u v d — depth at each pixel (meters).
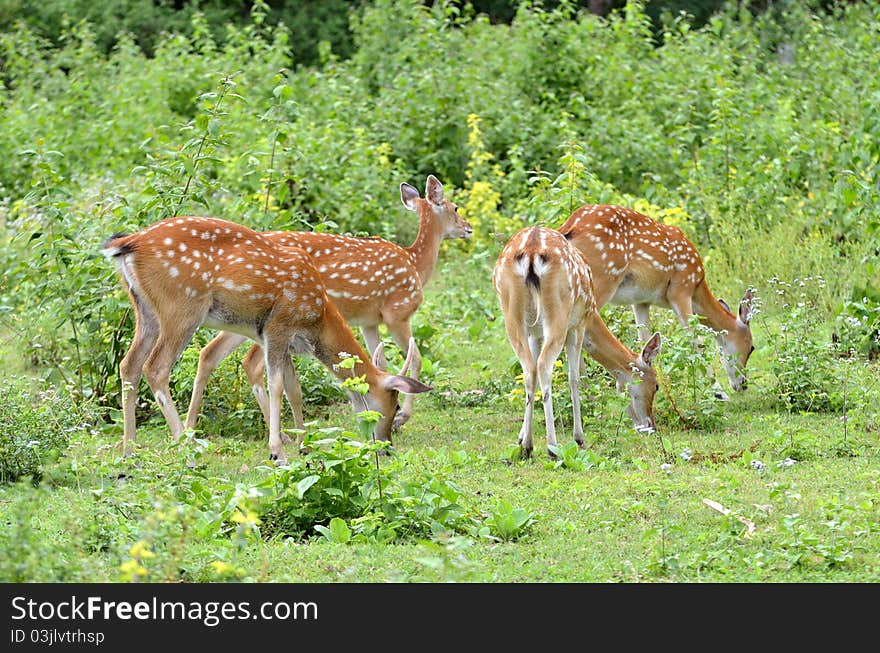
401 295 12.65
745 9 31.19
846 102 20.86
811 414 12.05
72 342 12.77
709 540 8.31
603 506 9.05
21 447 9.54
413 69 24.92
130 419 10.78
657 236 13.13
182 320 10.52
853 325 12.43
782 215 17.66
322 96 23.98
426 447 11.32
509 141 21.84
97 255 12.20
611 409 11.48
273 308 10.73
